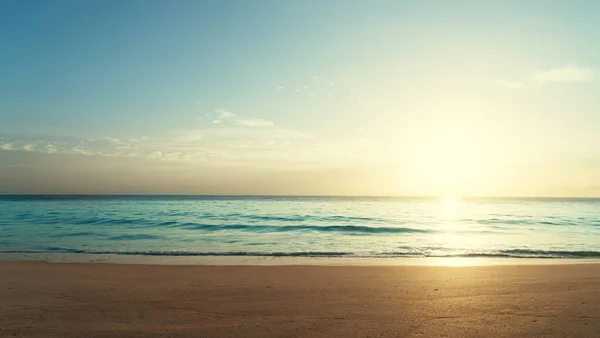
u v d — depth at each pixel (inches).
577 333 246.1
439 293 366.9
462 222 1674.5
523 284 409.7
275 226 1434.5
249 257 700.7
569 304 321.4
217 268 537.0
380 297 350.9
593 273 485.4
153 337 240.7
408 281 432.5
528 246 900.6
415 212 2444.6
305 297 351.3
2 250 785.6
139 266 553.9
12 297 350.3
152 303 328.5
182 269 525.3
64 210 2383.1
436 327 260.1
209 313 297.0
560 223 1632.6
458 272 499.5
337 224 1534.2
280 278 455.8
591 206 3651.6
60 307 314.5
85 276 467.2
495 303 326.3
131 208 2691.9
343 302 332.2
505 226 1482.5
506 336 241.6
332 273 494.0
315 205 3555.6
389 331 252.1
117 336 242.8
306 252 759.7
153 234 1152.8
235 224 1504.7
